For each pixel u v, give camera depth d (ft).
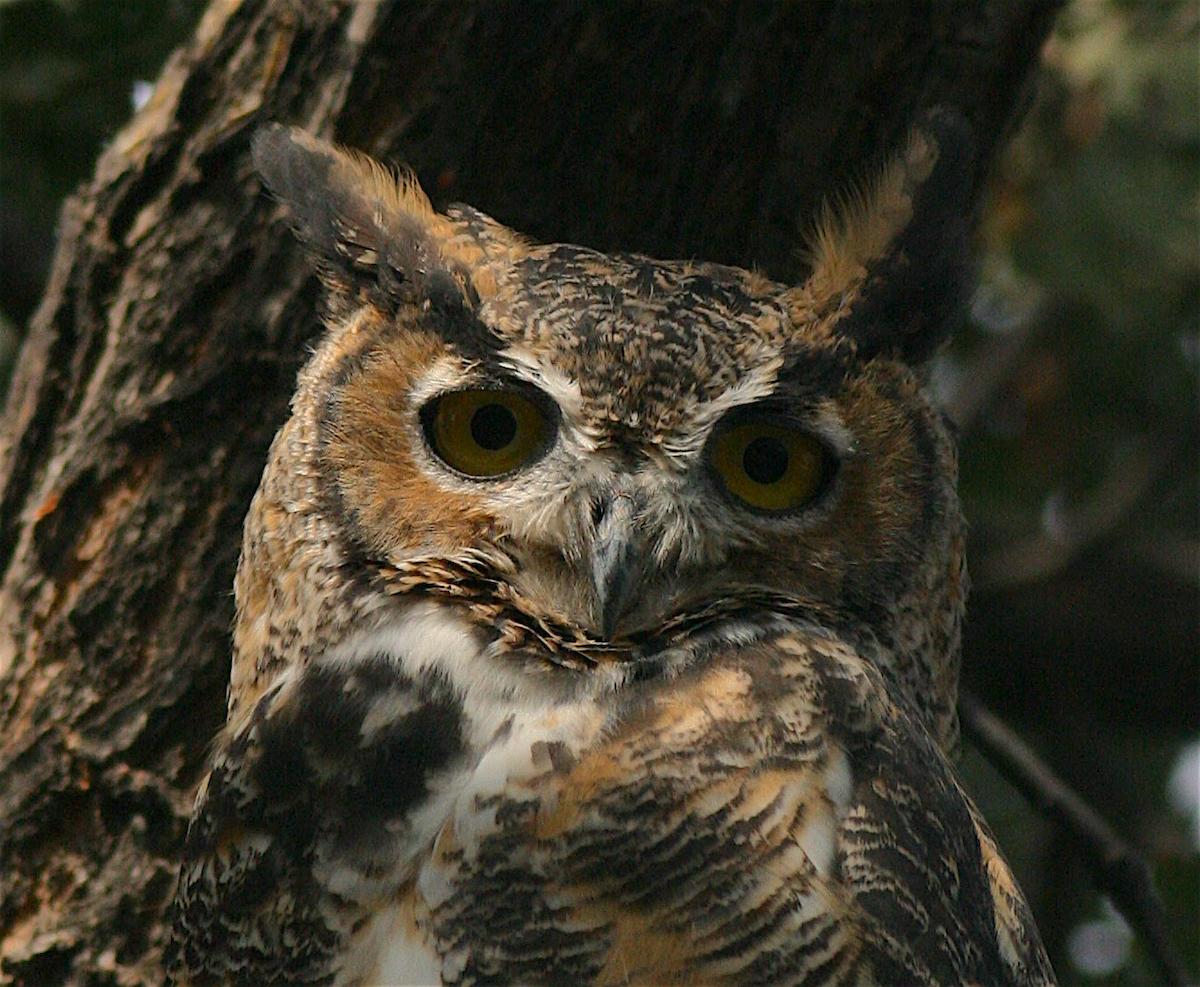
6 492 25.62
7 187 32.42
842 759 19.76
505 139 23.95
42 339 25.62
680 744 19.52
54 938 24.18
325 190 22.79
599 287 21.40
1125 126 33.58
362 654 21.30
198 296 24.39
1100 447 41.52
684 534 21.04
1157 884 38.78
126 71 29.96
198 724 24.52
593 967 18.75
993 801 41.55
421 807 19.85
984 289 35.55
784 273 24.82
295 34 24.29
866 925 18.83
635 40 23.56
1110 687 41.73
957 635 23.12
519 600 21.40
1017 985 21.06
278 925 19.89
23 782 24.45
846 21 23.90
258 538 22.29
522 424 21.33
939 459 22.49
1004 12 24.67
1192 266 33.09
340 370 21.88
